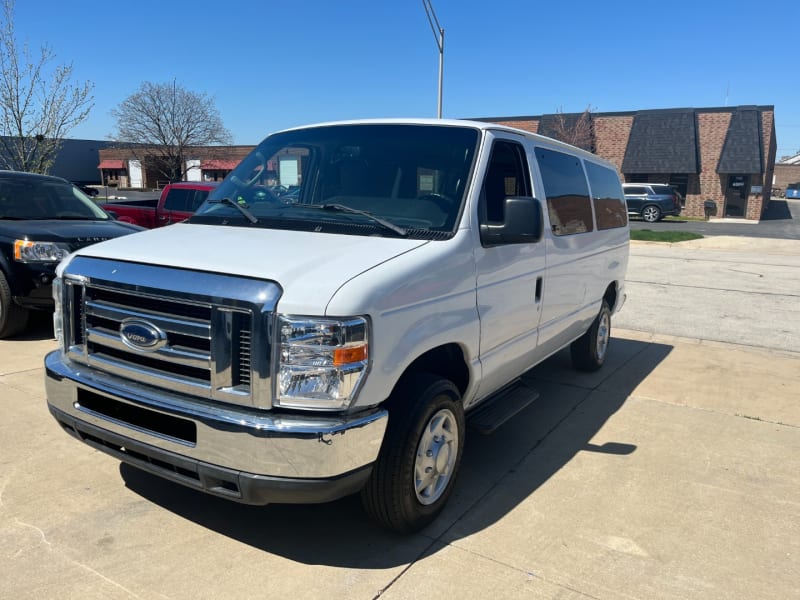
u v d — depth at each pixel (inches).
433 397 133.6
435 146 161.2
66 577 121.0
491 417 168.1
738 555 136.6
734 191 1453.0
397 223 146.5
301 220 150.6
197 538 135.7
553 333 199.5
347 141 169.9
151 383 125.3
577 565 130.6
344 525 143.3
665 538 142.2
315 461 111.8
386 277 121.2
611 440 198.8
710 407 232.1
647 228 1175.0
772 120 1438.2
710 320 387.5
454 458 146.9
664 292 486.6
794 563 134.3
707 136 1460.4
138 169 2367.1
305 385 112.9
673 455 188.2
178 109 1988.2
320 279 116.0
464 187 150.9
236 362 115.6
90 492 153.5
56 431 186.4
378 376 118.5
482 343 153.4
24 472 161.9
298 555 130.8
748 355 309.6
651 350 315.3
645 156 1482.5
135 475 162.9
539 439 198.4
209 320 117.3
